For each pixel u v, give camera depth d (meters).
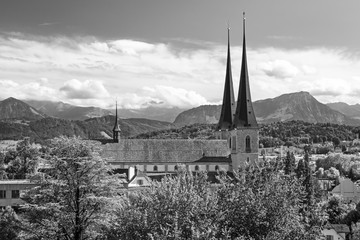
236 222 38.38
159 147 153.38
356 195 184.88
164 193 42.31
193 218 38.66
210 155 152.50
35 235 48.97
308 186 116.00
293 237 37.62
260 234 37.66
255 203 38.38
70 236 50.31
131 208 42.75
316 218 39.38
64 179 50.88
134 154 150.75
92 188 51.09
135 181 131.00
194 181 46.25
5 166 177.88
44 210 49.09
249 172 42.12
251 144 143.00
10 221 52.19
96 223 49.91
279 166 43.41
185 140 156.62
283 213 38.12
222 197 40.84
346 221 118.06
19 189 106.69
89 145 52.88
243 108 144.12
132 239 39.94
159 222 39.72
